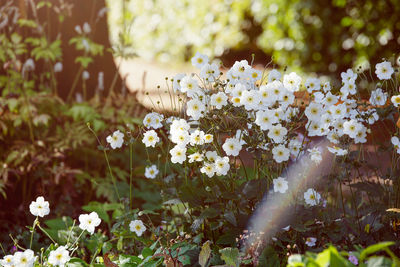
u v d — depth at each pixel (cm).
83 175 518
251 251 308
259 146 311
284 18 983
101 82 542
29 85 533
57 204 496
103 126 520
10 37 541
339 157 332
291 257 231
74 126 527
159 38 1187
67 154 526
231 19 1118
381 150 339
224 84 321
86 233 415
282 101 309
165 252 315
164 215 370
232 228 321
